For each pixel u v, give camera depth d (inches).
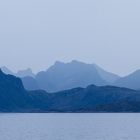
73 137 6914.4
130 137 6879.9
